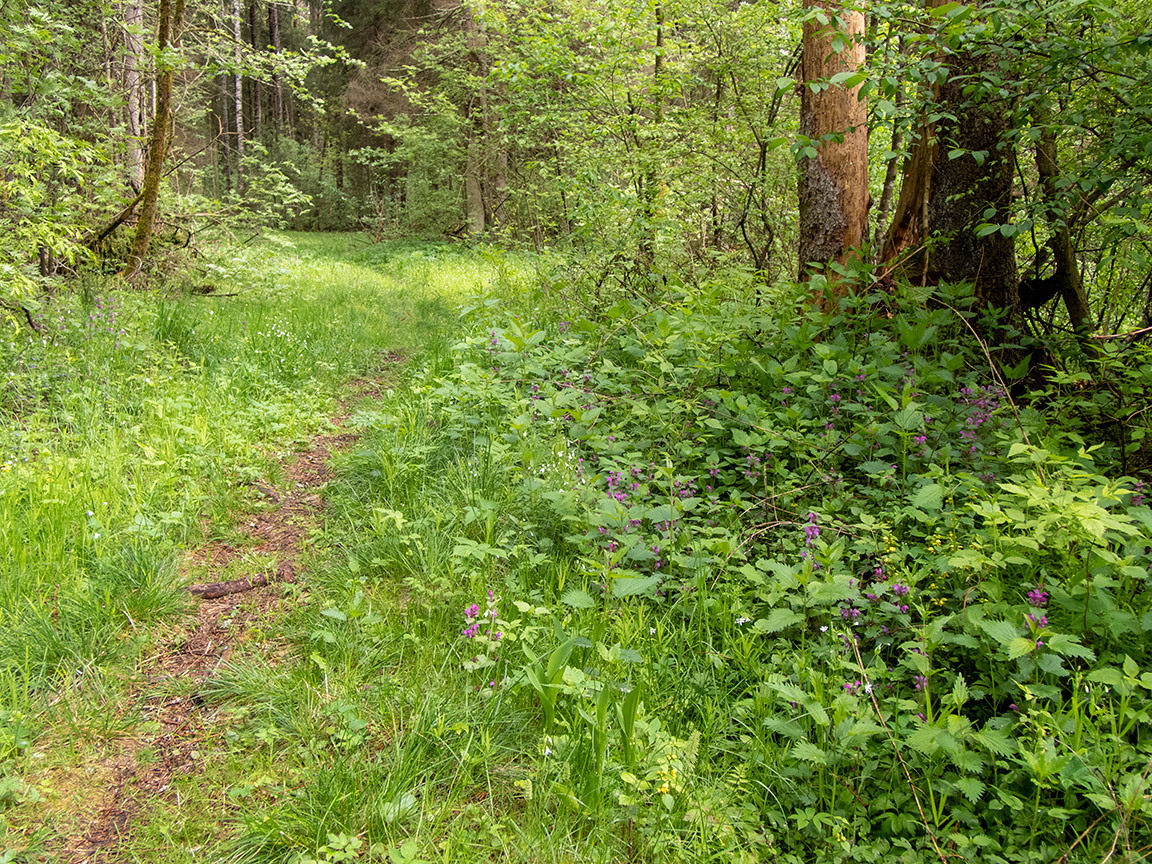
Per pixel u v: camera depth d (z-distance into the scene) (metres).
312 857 2.01
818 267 5.37
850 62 5.61
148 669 2.78
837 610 2.70
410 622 3.00
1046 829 2.01
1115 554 2.53
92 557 3.24
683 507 3.25
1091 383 4.41
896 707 2.27
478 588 3.09
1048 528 2.58
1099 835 1.99
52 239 5.56
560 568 3.29
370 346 7.53
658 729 2.31
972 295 4.95
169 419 4.72
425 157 20.52
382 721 2.49
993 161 4.78
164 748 2.41
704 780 2.26
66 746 2.37
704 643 2.83
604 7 8.31
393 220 23.44
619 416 4.71
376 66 23.45
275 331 7.06
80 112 8.83
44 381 4.82
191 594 3.23
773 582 2.71
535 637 2.73
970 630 2.49
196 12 9.46
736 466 4.07
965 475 3.05
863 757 2.27
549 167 10.43
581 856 2.03
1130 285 5.25
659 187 8.01
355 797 2.12
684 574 3.21
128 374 5.30
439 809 2.16
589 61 8.38
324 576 3.38
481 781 2.30
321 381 6.34
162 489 3.93
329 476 4.55
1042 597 2.39
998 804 2.02
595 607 2.89
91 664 2.70
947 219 5.01
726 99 8.17
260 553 3.64
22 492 3.57
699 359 4.57
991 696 2.50
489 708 2.50
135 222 9.31
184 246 9.60
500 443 4.38
